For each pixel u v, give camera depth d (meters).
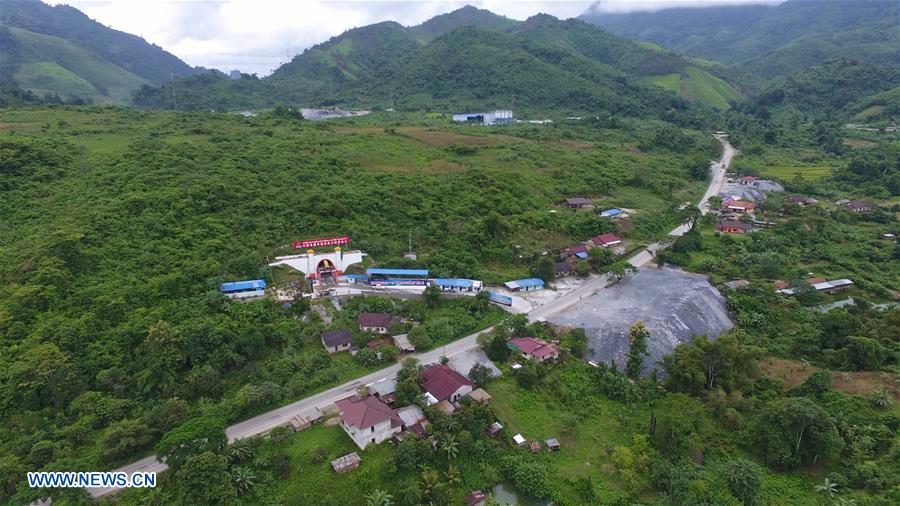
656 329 81.44
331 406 63.97
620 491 54.72
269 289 85.31
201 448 52.78
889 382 66.50
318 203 108.75
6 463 50.28
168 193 100.44
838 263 110.31
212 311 77.31
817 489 53.69
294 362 70.62
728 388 69.00
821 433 56.28
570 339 78.62
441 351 76.50
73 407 59.12
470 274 98.12
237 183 111.25
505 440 60.47
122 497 50.44
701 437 60.94
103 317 71.56
